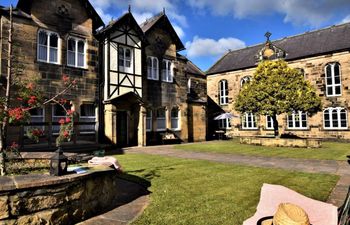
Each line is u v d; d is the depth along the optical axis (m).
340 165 11.35
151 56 22.09
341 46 25.33
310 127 26.81
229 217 5.16
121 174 9.09
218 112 34.44
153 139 21.52
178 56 24.53
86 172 5.25
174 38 23.84
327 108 25.98
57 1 16.30
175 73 23.92
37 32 15.30
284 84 19.41
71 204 4.82
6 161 6.67
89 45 17.72
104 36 18.47
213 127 34.72
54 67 15.82
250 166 10.90
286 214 3.10
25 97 7.27
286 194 4.15
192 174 9.16
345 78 24.98
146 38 20.88
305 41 29.33
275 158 13.53
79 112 16.83
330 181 8.19
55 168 4.88
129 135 19.83
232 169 10.15
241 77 32.69
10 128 13.41
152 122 21.78
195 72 29.58
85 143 15.68
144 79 21.17
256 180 8.26
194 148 18.55
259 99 20.03
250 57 33.34
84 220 5.04
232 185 7.62
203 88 30.38
